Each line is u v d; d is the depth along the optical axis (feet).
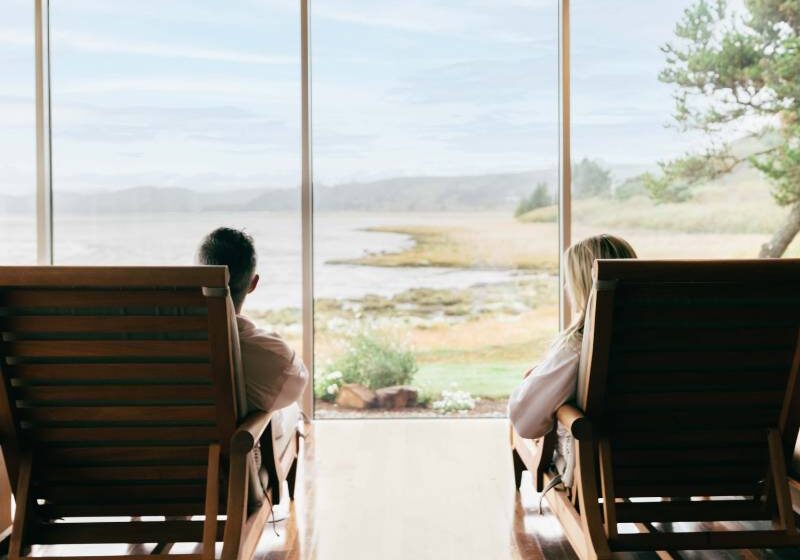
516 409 7.22
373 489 9.67
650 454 7.13
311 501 9.27
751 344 6.72
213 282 6.15
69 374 6.57
